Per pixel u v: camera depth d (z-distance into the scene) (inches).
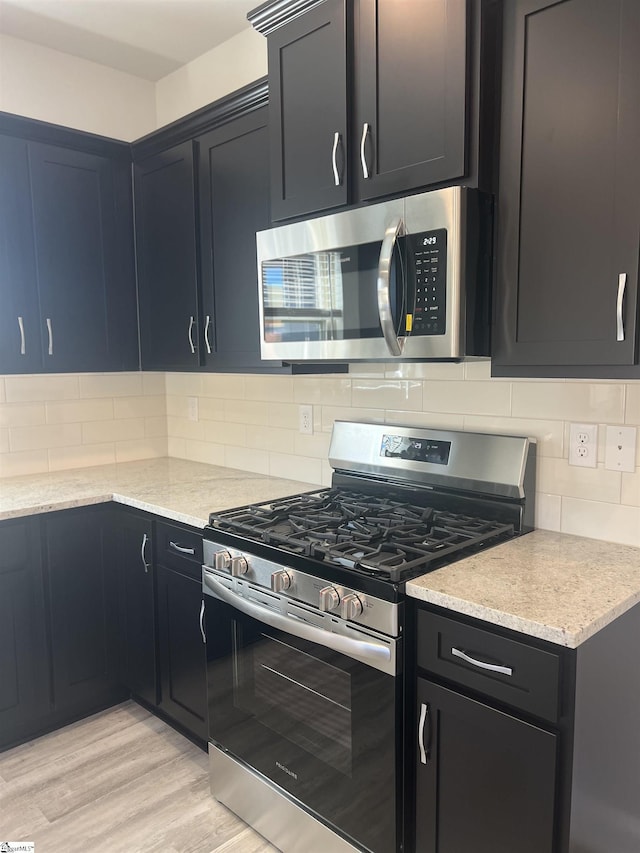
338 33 68.8
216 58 106.4
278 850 71.6
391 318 61.7
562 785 47.2
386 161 66.1
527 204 57.9
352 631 58.9
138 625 95.7
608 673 51.3
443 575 56.5
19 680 90.0
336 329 70.7
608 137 52.1
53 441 112.0
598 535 66.5
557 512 69.2
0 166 92.3
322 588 61.1
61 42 103.9
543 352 57.9
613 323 53.0
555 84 55.1
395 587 54.7
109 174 104.8
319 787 64.8
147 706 100.5
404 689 56.3
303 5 71.7
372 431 84.4
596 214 53.3
